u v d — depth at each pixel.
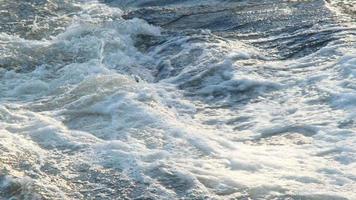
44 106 12.34
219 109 11.82
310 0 17.97
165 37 16.30
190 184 8.97
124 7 19.95
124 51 15.64
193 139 10.30
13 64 15.02
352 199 8.25
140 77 13.90
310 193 8.46
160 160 9.64
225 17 17.53
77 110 11.88
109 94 12.38
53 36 17.00
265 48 14.64
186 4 19.72
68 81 13.68
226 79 12.98
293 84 12.29
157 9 19.22
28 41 16.52
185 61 14.31
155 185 9.04
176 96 12.48
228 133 10.68
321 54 13.53
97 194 8.95
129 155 9.85
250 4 18.61
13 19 18.44
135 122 11.11
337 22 15.66
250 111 11.52
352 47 13.59
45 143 10.49
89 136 10.73
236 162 9.47
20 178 9.27
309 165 9.23
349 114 10.68
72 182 9.25
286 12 17.16
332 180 8.76
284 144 10.05
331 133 10.16
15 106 12.40
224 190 8.77
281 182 8.79
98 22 17.80
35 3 19.81
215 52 14.33
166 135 10.53
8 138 10.59
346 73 12.18
